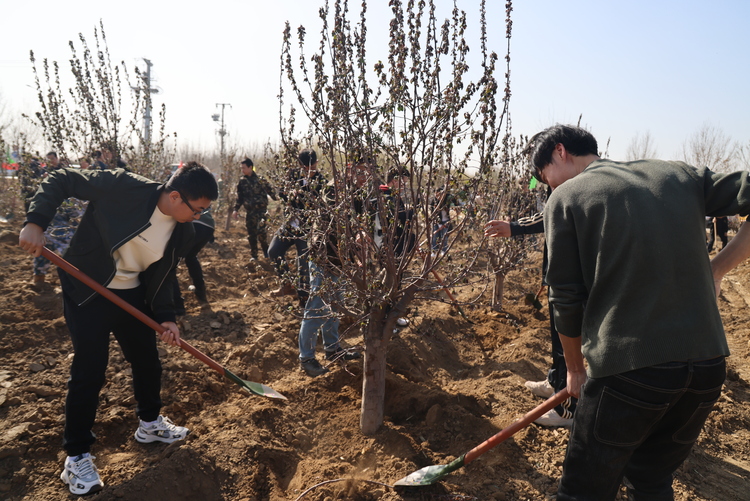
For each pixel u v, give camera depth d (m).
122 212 2.64
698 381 1.75
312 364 3.98
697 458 3.09
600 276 1.82
